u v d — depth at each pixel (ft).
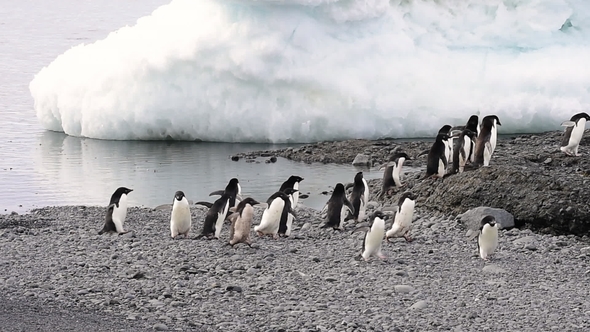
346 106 89.20
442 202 54.13
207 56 89.04
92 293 36.32
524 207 50.34
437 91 91.30
